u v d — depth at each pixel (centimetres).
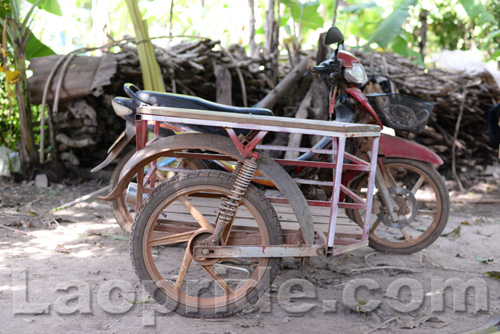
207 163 330
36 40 523
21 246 320
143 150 219
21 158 502
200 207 304
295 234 228
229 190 219
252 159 216
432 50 1109
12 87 542
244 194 219
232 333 213
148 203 220
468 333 212
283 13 768
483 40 967
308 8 676
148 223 221
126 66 492
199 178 219
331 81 304
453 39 1049
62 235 350
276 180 217
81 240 339
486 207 510
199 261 221
